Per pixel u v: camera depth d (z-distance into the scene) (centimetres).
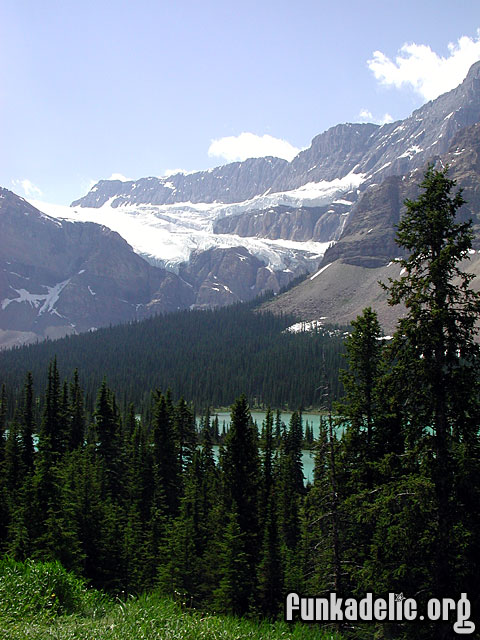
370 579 2109
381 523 2053
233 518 4091
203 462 6650
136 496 5659
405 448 2717
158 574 4166
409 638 1992
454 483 1936
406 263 2150
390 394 2181
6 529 4600
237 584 3669
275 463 6594
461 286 2050
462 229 2062
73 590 1575
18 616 1314
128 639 1183
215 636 1272
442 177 2108
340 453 2764
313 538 3850
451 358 2028
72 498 4262
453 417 1989
